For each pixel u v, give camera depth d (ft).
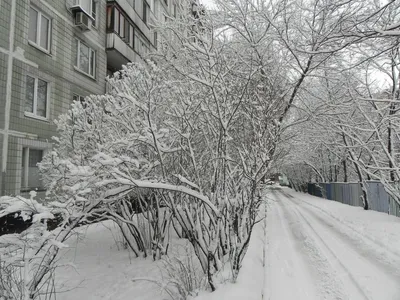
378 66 32.65
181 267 14.70
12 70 31.60
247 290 13.06
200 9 24.09
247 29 24.07
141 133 16.22
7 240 11.62
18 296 11.20
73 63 41.63
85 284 17.24
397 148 41.91
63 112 39.09
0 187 29.63
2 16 30.63
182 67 20.22
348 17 20.31
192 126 15.72
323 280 14.94
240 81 18.43
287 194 102.22
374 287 14.05
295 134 29.60
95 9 47.88
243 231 15.58
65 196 14.96
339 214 40.45
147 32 64.08
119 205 19.45
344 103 29.53
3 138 30.27
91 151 19.12
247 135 17.79
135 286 16.40
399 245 21.50
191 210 15.74
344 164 67.26
